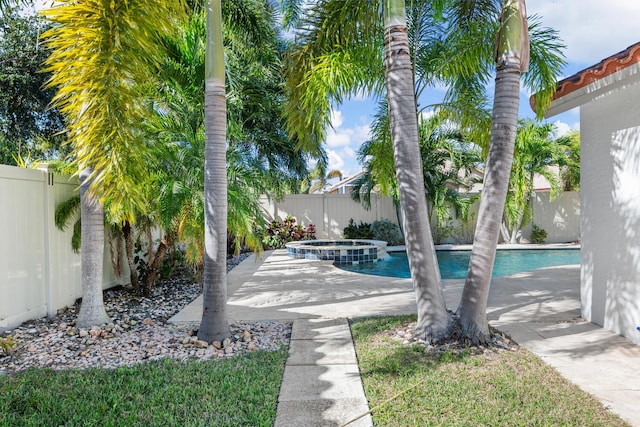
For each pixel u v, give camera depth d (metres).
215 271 4.92
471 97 7.37
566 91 5.46
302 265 12.04
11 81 11.45
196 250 6.75
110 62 4.18
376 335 5.06
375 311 6.38
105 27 4.22
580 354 4.41
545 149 15.86
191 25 7.70
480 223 4.76
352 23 6.21
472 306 4.74
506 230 17.58
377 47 6.38
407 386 3.61
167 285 8.84
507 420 3.02
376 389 3.56
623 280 4.98
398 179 4.95
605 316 5.34
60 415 3.09
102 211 5.54
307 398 3.42
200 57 8.29
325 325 5.60
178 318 6.12
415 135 4.86
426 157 15.15
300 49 6.52
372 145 8.73
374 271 11.85
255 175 8.15
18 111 12.41
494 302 6.95
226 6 8.34
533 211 17.86
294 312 6.38
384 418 3.07
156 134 7.01
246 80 10.20
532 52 6.07
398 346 4.63
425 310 4.84
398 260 13.95
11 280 5.38
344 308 6.62
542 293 7.66
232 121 9.23
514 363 4.11
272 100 11.80
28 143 13.08
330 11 6.21
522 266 13.38
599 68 4.65
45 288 6.04
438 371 3.93
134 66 4.39
